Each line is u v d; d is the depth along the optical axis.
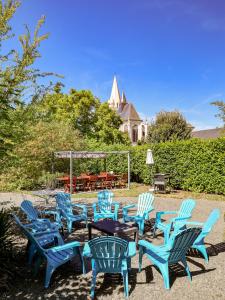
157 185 14.30
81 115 28.39
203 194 12.62
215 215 4.97
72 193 13.95
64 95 28.12
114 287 3.87
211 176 12.52
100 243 3.59
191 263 4.74
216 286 3.89
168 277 3.83
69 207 7.31
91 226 5.74
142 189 15.37
